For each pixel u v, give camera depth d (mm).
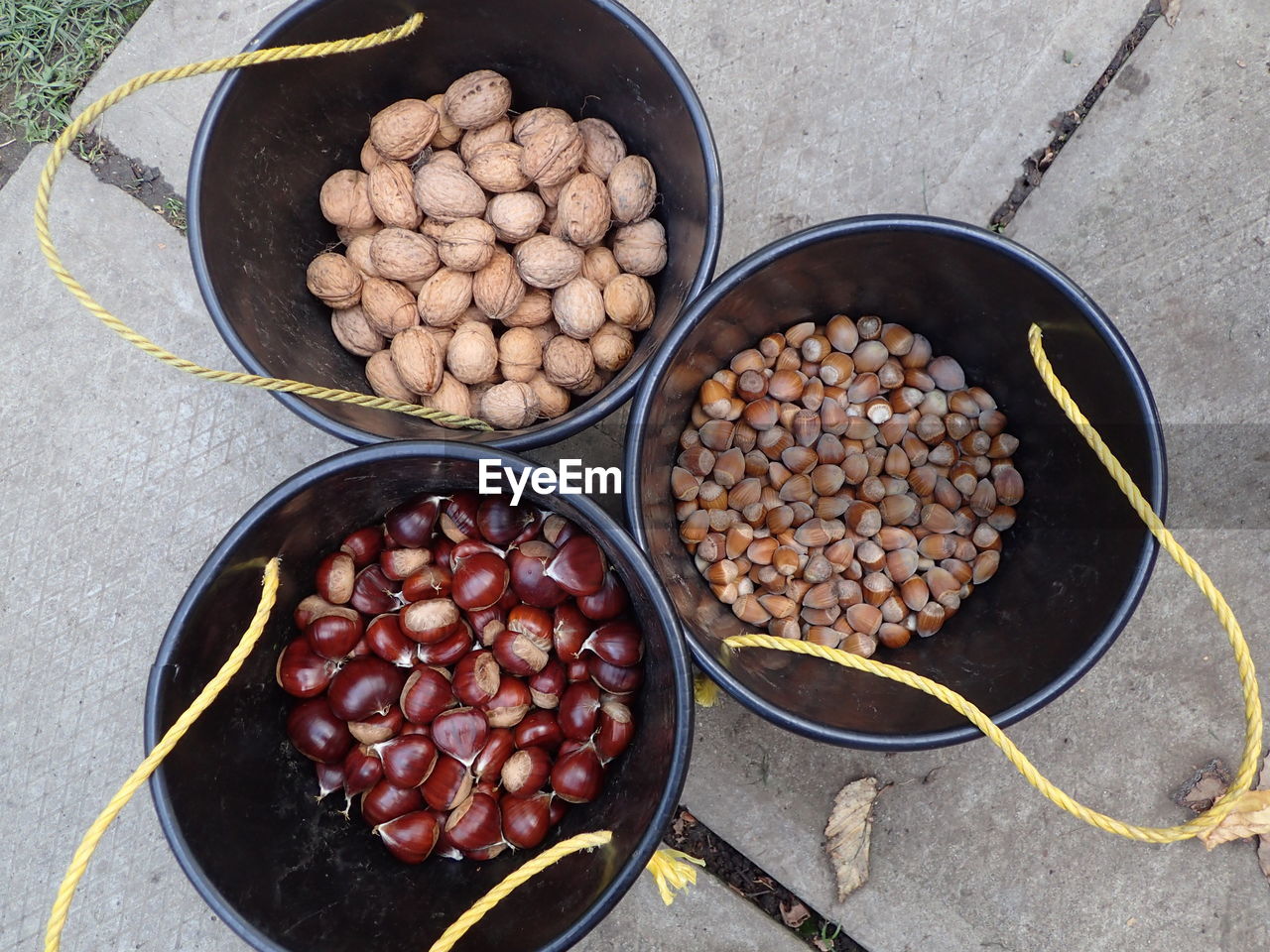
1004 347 715
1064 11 859
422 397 708
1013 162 858
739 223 862
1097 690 840
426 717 660
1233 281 854
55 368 864
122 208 864
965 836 831
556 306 700
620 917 826
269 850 615
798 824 826
